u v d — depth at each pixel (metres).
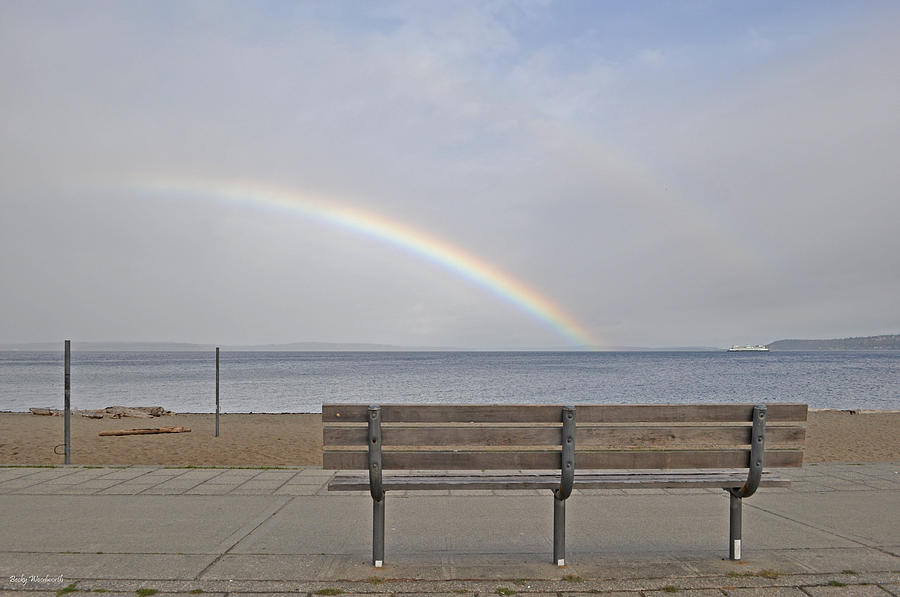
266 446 13.02
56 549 4.55
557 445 4.20
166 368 85.00
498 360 141.00
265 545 4.68
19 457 11.48
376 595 3.75
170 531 5.02
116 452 12.13
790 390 40.06
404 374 65.12
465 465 4.17
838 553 4.55
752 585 3.94
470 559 4.41
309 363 115.19
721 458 4.27
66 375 8.79
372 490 4.14
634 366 91.19
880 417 21.12
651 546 4.73
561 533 4.27
